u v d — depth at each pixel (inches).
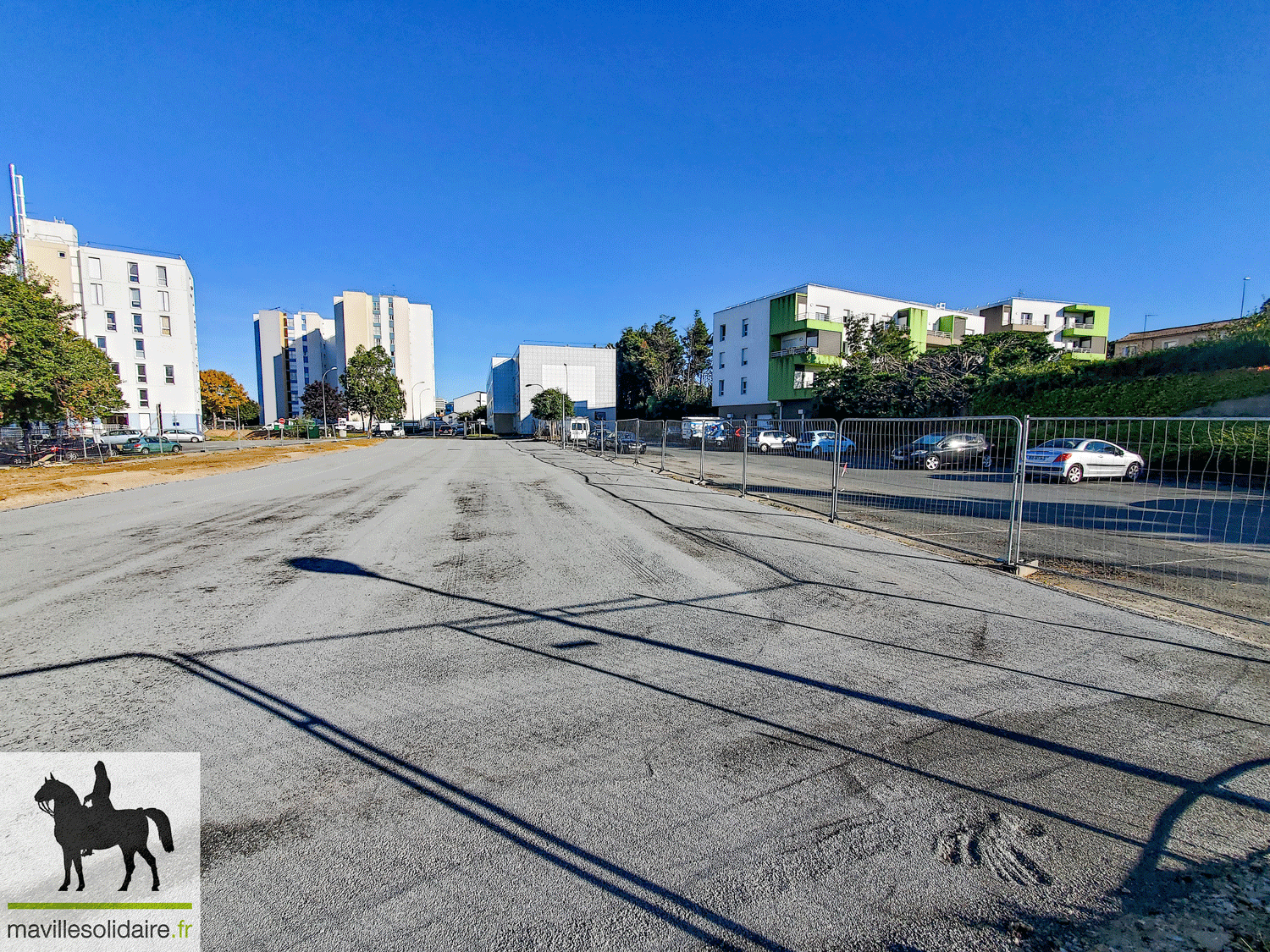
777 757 104.3
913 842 83.1
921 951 65.7
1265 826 86.3
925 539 291.1
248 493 508.4
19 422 861.2
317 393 2625.5
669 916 70.5
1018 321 1692.9
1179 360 673.0
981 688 131.2
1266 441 213.0
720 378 1811.0
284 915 70.5
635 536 304.2
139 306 1952.5
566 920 69.7
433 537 302.2
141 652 151.3
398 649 153.6
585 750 106.7
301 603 192.1
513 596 200.1
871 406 1147.3
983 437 288.0
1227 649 152.9
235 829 85.5
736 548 273.0
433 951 65.3
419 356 3558.1
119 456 1058.7
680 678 136.6
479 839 83.3
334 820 87.7
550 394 2246.6
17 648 154.1
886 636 162.7
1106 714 119.4
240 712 120.3
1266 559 251.3
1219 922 69.1
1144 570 232.1
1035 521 340.5
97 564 246.1
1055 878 76.4
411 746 107.8
